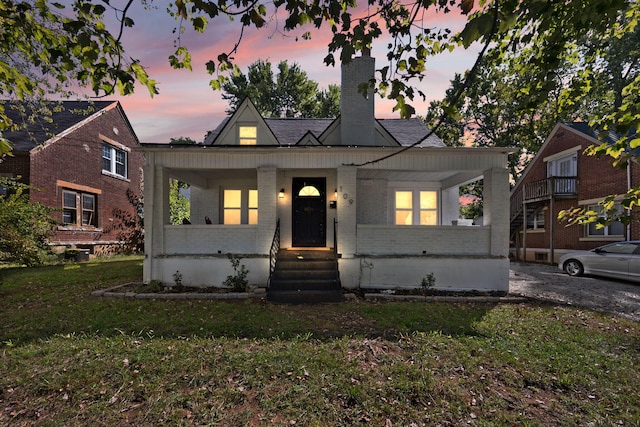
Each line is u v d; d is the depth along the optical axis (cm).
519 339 532
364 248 922
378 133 1197
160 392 363
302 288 812
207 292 826
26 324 571
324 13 278
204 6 268
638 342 526
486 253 918
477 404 355
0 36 340
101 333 533
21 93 385
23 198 1010
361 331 556
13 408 336
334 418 327
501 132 2647
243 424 318
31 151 1297
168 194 941
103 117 1761
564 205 1647
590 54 363
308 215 1126
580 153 1556
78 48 321
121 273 1033
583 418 334
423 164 909
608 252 1117
